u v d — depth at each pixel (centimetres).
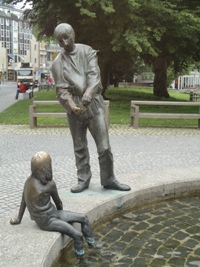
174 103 1266
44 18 2116
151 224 474
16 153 864
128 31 1645
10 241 351
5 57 8219
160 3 1681
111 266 369
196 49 1977
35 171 376
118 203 487
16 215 407
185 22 1703
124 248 407
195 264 375
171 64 2878
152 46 1714
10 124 1338
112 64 2558
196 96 2811
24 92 2648
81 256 382
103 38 1895
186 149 925
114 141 1019
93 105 469
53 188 385
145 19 1742
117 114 1584
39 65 9119
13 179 645
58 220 378
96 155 832
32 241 353
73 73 457
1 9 8300
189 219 493
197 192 574
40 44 9138
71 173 684
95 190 507
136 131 1197
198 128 1289
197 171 614
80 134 491
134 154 859
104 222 471
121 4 1600
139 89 4112
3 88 4634
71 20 1911
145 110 1786
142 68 4044
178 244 419
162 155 852
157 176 581
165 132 1193
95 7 1641
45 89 4009
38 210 373
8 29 8338
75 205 449
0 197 543
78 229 410
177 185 556
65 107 461
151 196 534
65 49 462
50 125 1298
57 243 363
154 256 390
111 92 3186
